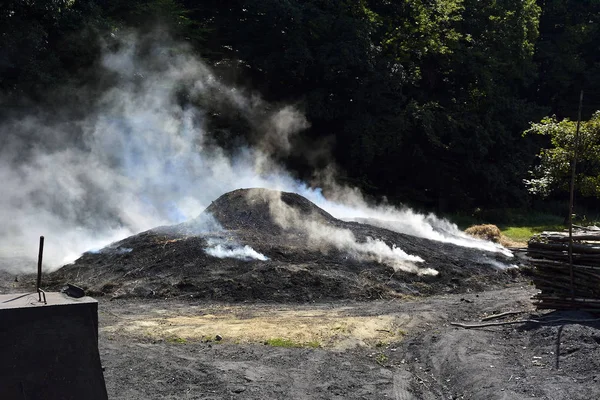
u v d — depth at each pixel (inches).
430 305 516.1
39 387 205.5
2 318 205.0
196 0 1305.4
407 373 347.6
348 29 1237.7
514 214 1489.9
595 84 1795.0
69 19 1013.8
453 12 1589.6
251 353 371.9
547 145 1647.4
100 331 416.2
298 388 314.8
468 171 1478.8
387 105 1325.0
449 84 1576.0
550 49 1854.1
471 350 369.1
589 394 289.1
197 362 347.9
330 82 1283.2
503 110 1604.3
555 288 434.9
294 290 553.3
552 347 359.9
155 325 437.1
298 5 1235.2
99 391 212.2
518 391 295.9
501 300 530.6
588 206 1633.9
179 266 593.6
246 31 1258.0
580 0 1921.8
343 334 417.7
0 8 936.9
